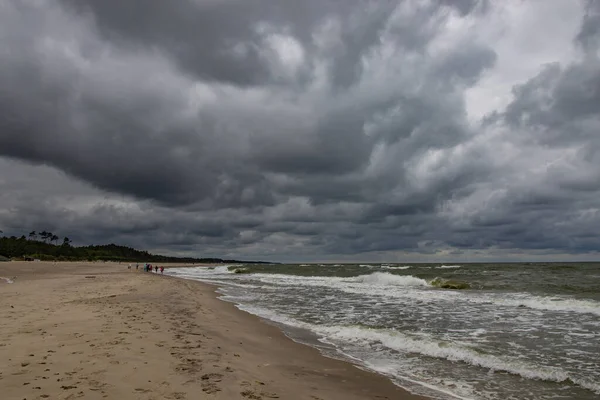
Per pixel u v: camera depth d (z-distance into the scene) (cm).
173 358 747
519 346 1013
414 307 1752
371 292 2497
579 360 882
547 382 746
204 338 979
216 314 1480
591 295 2097
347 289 2747
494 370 820
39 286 2342
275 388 636
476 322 1355
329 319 1464
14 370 627
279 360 860
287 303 1953
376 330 1200
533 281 3075
